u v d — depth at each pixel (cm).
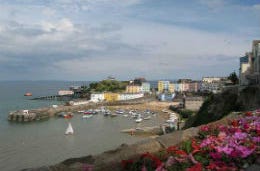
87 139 9112
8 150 7562
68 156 6962
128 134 10131
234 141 1251
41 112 15238
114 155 1585
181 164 1099
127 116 15775
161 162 1160
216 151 1155
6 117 14925
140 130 10750
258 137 1278
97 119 14562
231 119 1930
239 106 7625
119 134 10125
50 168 1437
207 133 1567
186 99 16925
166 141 1630
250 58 9838
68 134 9981
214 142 1265
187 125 9588
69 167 1447
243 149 1100
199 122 8644
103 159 1553
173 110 18175
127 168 1221
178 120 12812
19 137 9400
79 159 1594
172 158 1130
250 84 8288
